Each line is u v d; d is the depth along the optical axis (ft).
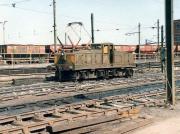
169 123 43.78
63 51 96.84
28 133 36.52
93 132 38.78
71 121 41.65
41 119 42.14
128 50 217.36
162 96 65.98
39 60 145.28
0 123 40.16
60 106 49.06
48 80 98.53
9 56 173.99
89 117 44.42
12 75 102.06
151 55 193.16
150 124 43.47
